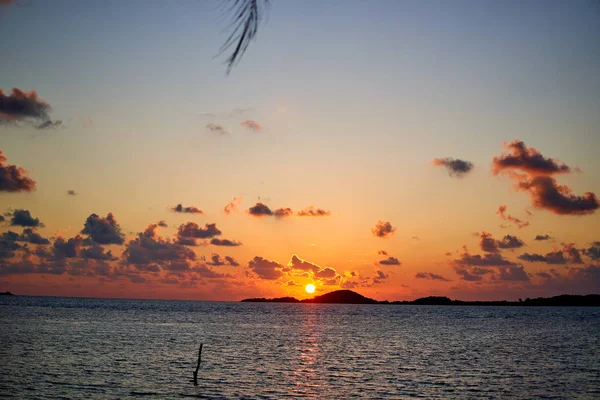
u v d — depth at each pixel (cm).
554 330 13462
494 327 14762
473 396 4600
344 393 4675
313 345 8831
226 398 4394
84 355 6725
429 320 19475
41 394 4369
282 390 4769
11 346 7456
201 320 16238
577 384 5191
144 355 6912
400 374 5716
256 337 10231
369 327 14275
